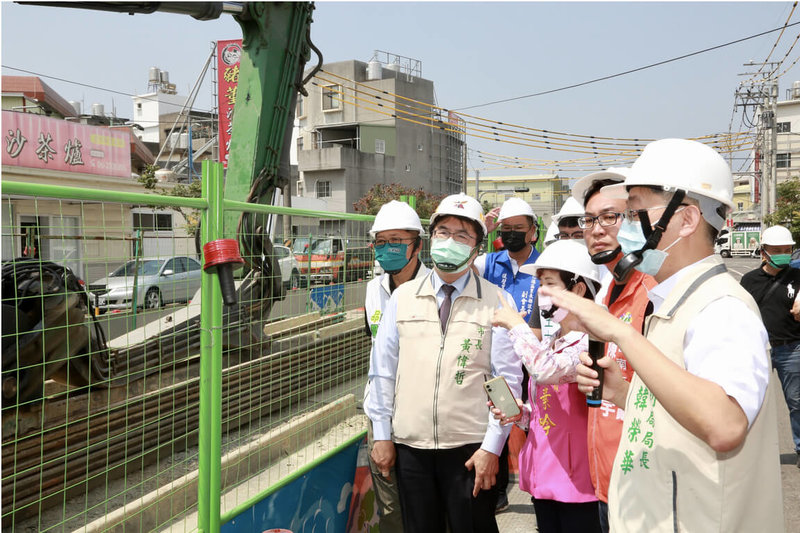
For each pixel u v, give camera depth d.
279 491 2.96
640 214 1.67
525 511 4.48
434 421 2.85
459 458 2.85
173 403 3.64
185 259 3.29
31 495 2.94
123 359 3.45
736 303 1.50
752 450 1.48
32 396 3.02
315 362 3.85
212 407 2.53
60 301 3.10
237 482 2.91
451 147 53.91
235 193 5.89
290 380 3.56
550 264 2.71
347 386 4.21
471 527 2.85
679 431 1.56
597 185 2.74
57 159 19.11
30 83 28.52
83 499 3.15
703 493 1.50
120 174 21.72
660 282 1.74
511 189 73.31
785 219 31.97
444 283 2.98
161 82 59.59
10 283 2.94
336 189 42.56
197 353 3.81
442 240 2.85
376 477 3.29
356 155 42.97
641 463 1.65
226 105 17.31
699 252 1.66
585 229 2.79
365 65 49.97
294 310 3.84
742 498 1.47
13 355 2.89
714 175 1.64
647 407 1.68
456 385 2.85
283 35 5.97
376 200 37.62
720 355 1.43
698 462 1.51
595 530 2.73
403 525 3.05
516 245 4.30
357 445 3.74
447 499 2.88
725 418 1.33
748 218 57.19
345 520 3.62
